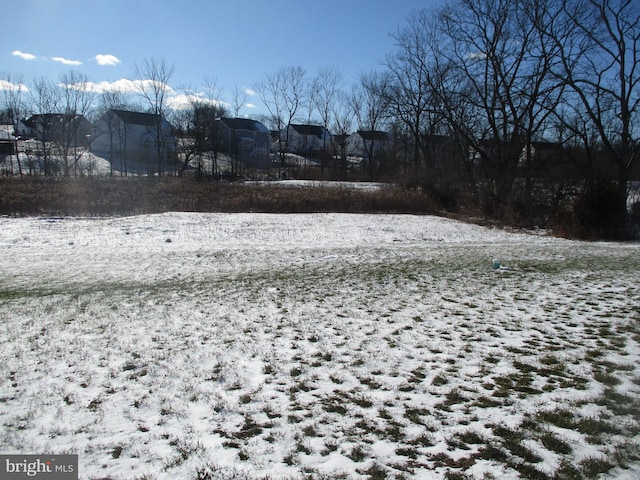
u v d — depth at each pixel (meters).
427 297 9.14
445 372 5.54
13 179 29.92
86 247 15.38
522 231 22.50
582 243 18.47
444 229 22.08
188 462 3.76
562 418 4.39
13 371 5.53
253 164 68.50
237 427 4.32
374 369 5.63
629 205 23.55
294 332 6.96
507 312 8.07
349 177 55.28
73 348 6.29
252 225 21.11
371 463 3.73
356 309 8.27
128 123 65.62
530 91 27.86
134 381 5.28
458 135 32.81
